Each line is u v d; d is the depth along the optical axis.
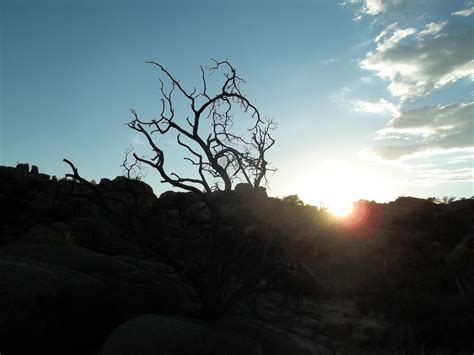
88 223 19.41
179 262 8.30
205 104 8.39
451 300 12.99
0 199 27.27
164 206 9.00
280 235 8.18
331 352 8.97
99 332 7.61
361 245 25.20
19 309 6.36
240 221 8.24
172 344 6.09
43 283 6.84
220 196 8.45
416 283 16.83
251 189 8.92
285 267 8.21
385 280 17.50
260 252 8.20
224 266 8.10
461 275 17.02
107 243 18.11
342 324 11.80
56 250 10.60
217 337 6.50
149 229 8.59
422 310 12.58
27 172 34.28
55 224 19.08
